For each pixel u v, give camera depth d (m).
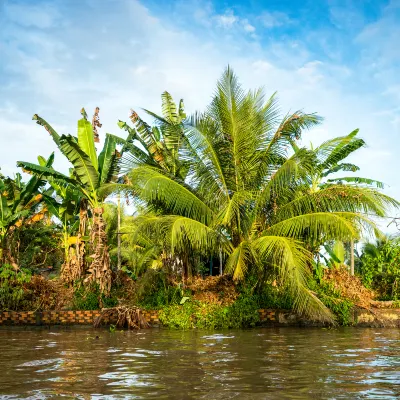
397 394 6.35
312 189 20.78
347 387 6.80
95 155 19.80
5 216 20.31
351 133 19.22
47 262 28.17
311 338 13.35
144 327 16.66
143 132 20.17
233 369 8.33
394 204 16.23
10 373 8.03
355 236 15.27
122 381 7.32
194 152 17.80
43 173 19.56
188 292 17.64
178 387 6.86
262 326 17.05
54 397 6.27
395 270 19.22
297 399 6.10
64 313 17.11
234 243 17.72
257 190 17.77
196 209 17.22
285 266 15.73
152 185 16.33
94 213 18.92
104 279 18.30
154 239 17.16
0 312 17.33
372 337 13.57
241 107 17.64
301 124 16.89
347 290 17.83
